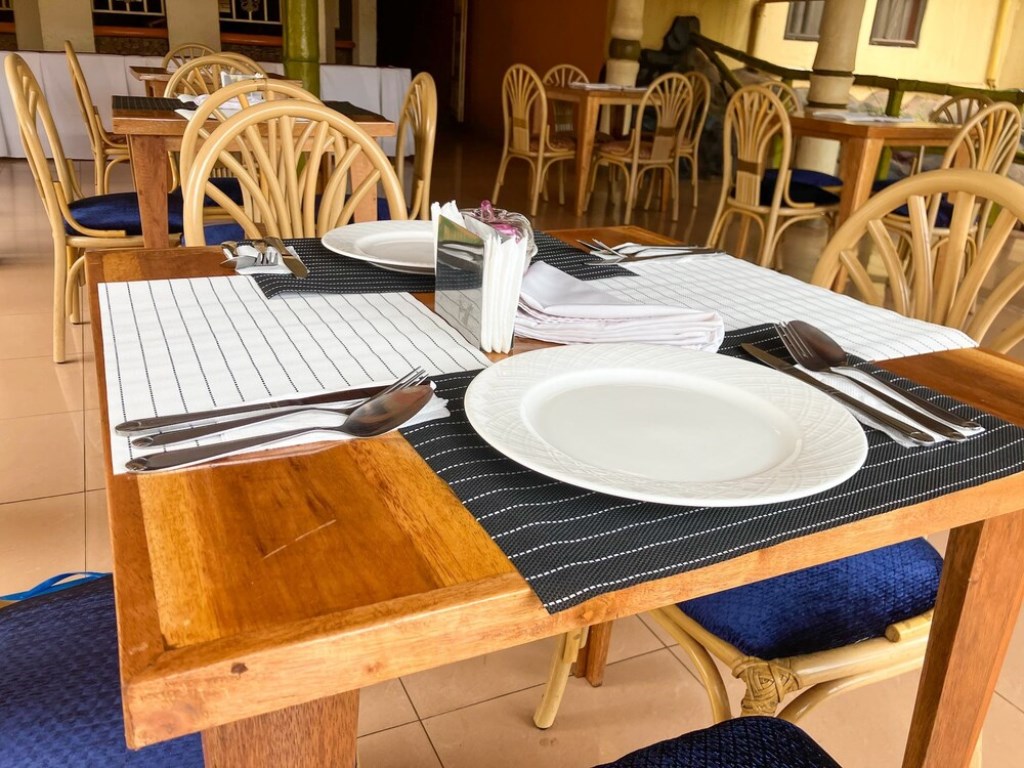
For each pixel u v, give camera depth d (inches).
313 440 24.5
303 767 21.2
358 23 352.8
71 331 114.1
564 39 313.3
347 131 67.4
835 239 56.6
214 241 98.4
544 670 59.3
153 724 16.0
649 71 291.0
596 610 19.6
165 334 33.0
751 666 36.7
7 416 89.9
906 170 262.8
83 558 67.7
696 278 46.4
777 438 25.4
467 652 18.6
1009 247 198.8
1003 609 33.2
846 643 38.1
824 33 215.5
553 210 223.9
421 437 25.1
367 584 18.4
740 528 21.3
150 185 99.7
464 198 231.8
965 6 301.9
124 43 320.5
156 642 16.3
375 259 41.9
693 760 30.2
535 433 24.0
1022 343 133.5
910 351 36.0
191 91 147.3
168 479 22.2
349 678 17.5
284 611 17.4
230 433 24.0
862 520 22.5
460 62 394.9
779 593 39.4
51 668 31.1
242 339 32.8
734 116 150.9
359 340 33.3
